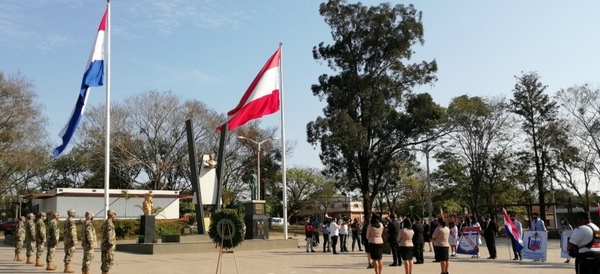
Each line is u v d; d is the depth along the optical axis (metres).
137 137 64.25
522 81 55.56
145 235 28.62
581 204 43.84
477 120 55.50
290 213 84.56
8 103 50.88
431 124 50.59
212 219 16.47
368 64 52.91
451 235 24.53
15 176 62.31
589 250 10.36
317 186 82.94
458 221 32.12
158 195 55.12
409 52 52.03
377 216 15.41
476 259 22.59
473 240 23.92
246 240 30.00
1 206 73.69
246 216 32.59
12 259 22.66
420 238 20.25
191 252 27.22
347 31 52.88
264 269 18.67
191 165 31.86
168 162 64.69
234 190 70.00
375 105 50.94
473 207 61.28
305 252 27.83
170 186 69.06
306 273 17.28
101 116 62.16
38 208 54.44
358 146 48.84
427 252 26.89
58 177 76.94
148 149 64.44
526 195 57.12
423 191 77.44
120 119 62.56
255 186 43.78
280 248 30.69
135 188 67.12
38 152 54.28
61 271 17.81
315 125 51.03
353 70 52.88
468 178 59.66
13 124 51.00
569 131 52.03
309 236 28.03
